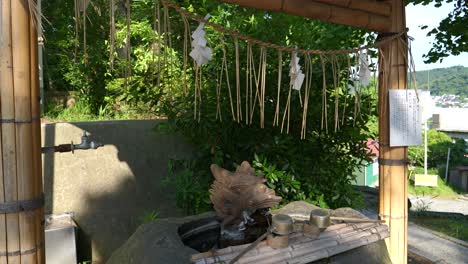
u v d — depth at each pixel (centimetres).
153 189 429
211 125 361
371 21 289
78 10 176
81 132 401
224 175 240
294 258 214
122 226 416
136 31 450
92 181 404
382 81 312
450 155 1744
